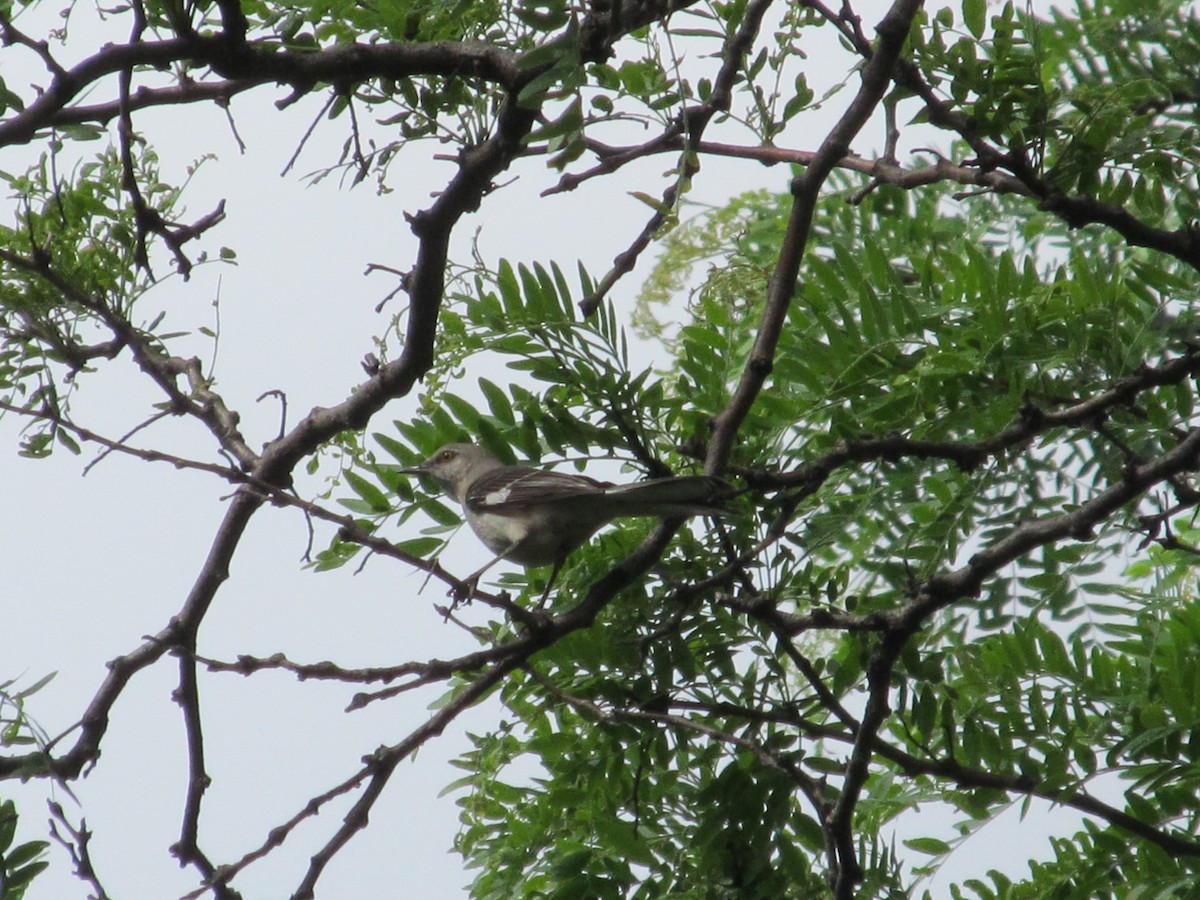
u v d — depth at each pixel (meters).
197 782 10.16
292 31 9.88
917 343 10.77
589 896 10.70
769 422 11.04
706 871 10.81
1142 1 10.48
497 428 10.99
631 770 10.97
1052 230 13.15
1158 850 10.38
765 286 12.49
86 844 8.35
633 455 10.97
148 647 10.34
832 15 10.04
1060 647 10.50
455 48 9.53
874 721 9.52
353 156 10.41
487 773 11.35
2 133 8.88
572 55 7.46
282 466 10.86
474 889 11.08
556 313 10.62
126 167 9.08
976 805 10.73
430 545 10.84
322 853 9.01
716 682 10.97
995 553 9.33
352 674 8.79
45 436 10.77
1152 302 11.05
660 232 10.69
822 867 11.31
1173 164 10.61
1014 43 9.89
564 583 11.16
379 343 11.02
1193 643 10.50
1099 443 10.89
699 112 9.81
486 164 9.44
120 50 8.91
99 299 10.67
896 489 11.09
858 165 11.16
